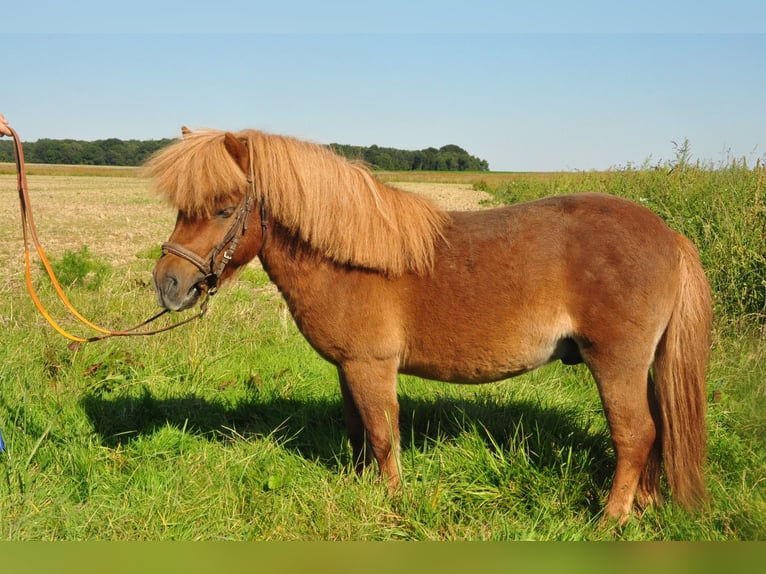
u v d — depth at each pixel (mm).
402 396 4855
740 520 3156
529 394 4844
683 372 3186
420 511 3285
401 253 3240
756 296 5895
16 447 3859
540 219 3207
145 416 4602
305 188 3244
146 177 3352
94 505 3381
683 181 8828
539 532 3174
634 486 3223
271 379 5402
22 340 5570
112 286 8016
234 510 3301
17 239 14758
